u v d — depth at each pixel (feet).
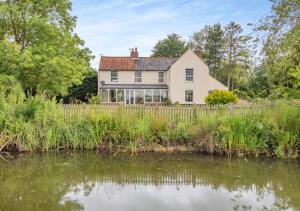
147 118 40.27
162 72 138.82
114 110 42.47
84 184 26.61
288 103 40.40
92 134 38.83
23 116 39.32
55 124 39.01
